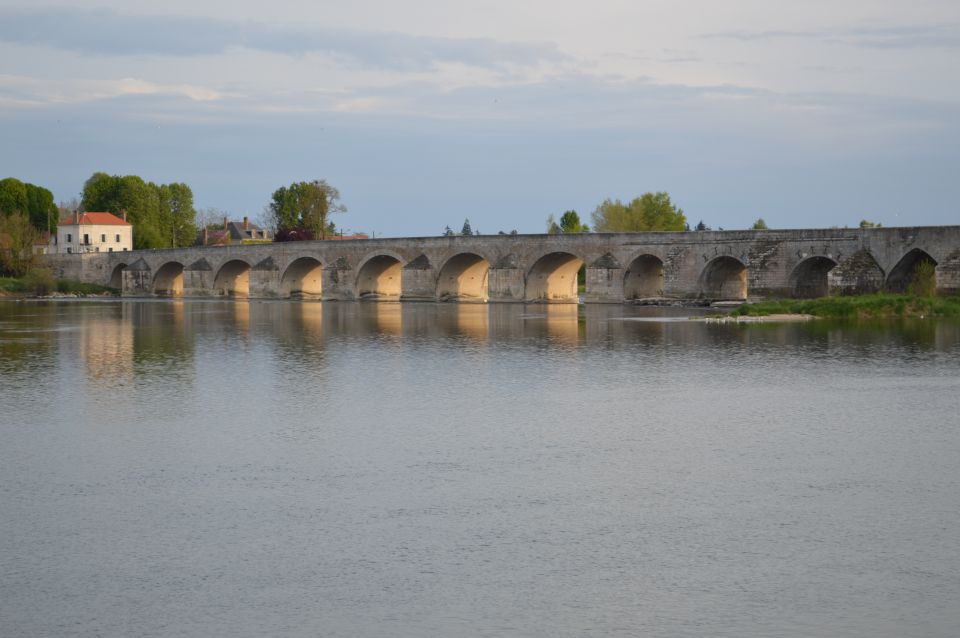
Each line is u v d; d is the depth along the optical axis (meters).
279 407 42.25
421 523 25.98
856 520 26.09
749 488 29.12
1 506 27.64
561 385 48.25
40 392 46.34
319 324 89.75
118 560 23.48
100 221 193.75
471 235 127.12
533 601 21.11
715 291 111.50
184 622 20.23
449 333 78.31
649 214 162.75
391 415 40.31
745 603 20.95
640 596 21.31
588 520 26.17
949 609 20.59
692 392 45.81
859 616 20.31
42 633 19.78
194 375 52.22
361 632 19.75
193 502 27.89
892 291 93.25
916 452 33.41
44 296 162.25
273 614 20.56
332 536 25.02
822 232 98.56
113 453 33.62
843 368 53.16
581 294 158.88
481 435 36.31
